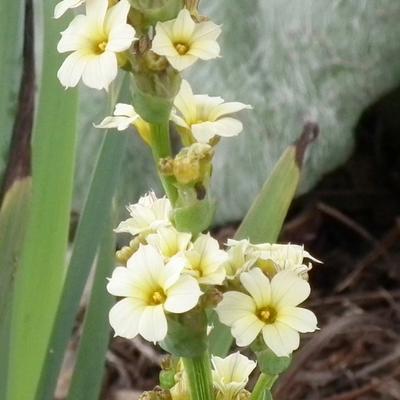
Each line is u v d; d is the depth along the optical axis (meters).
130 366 0.83
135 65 0.31
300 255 0.33
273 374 0.32
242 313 0.31
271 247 0.33
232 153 0.84
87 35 0.31
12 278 0.44
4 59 0.44
